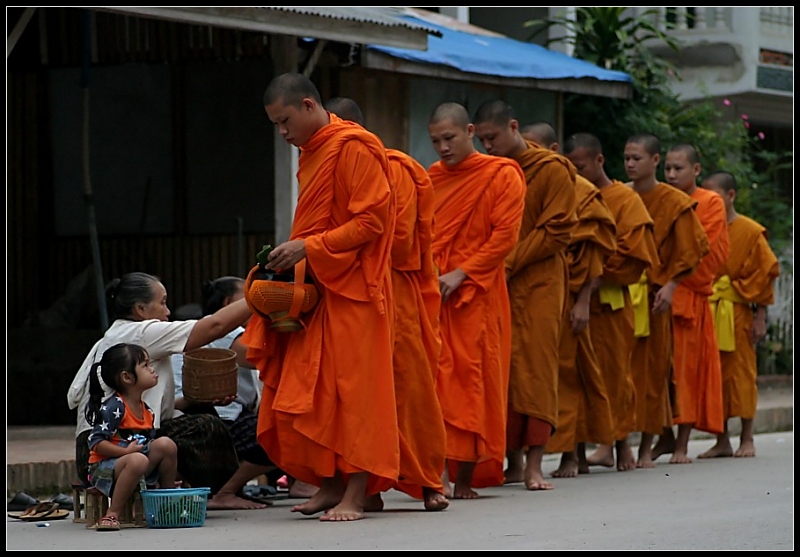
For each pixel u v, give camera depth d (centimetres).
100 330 2117
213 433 1300
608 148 2823
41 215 2447
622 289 1823
